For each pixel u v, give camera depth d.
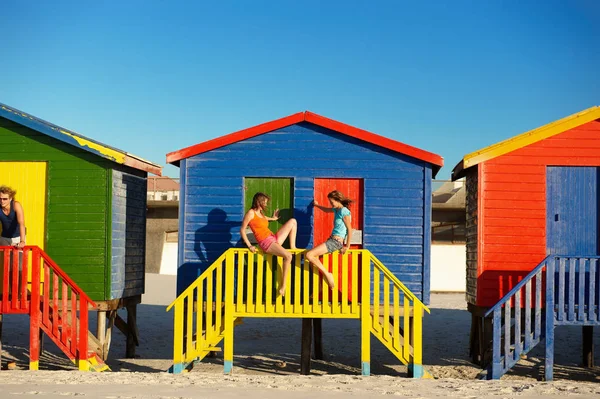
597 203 12.34
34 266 11.07
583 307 11.11
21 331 16.64
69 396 8.42
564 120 12.34
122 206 13.09
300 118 12.19
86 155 12.49
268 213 12.25
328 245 10.89
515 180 12.40
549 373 11.06
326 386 9.60
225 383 9.80
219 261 11.05
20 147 12.53
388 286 11.02
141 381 9.87
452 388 9.56
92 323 18.50
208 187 12.29
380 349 15.44
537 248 12.30
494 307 11.15
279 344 16.14
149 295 26.41
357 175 12.15
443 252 31.42
